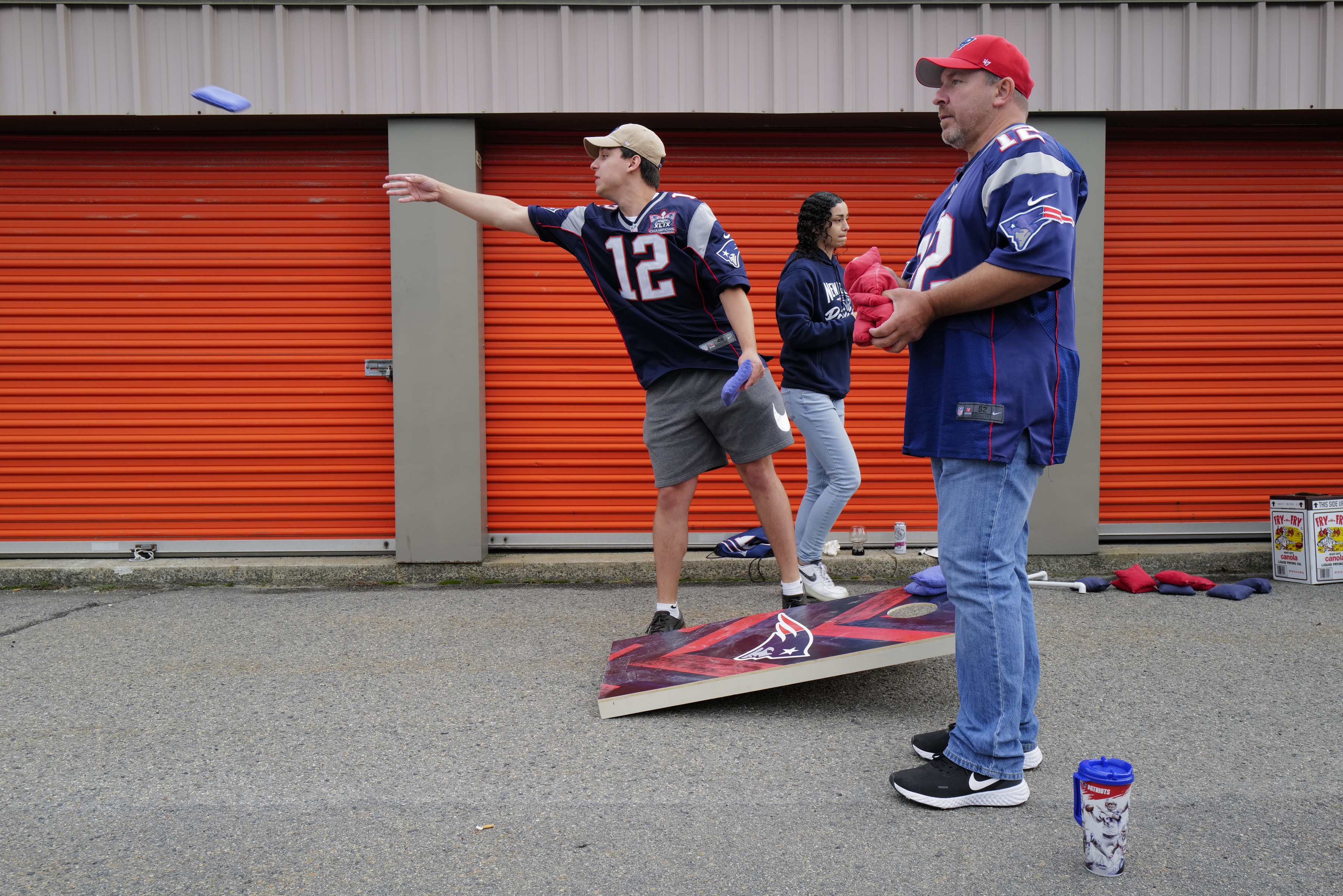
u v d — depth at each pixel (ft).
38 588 17.22
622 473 18.19
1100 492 18.19
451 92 16.97
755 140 18.04
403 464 17.31
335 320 17.92
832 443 14.44
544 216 12.16
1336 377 18.31
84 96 16.79
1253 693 10.47
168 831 7.44
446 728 9.68
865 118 17.47
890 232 18.26
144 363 17.87
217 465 18.01
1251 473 18.33
